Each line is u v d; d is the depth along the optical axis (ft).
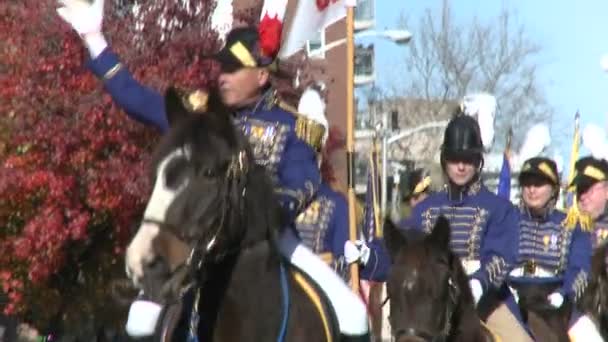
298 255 35.47
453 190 44.88
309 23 51.90
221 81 36.22
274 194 33.88
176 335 33.60
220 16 98.99
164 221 30.32
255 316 33.12
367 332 35.35
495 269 44.09
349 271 46.32
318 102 46.91
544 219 50.26
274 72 37.06
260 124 35.83
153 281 30.07
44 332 81.41
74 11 34.24
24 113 71.26
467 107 49.98
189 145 31.12
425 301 39.17
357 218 51.49
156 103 34.17
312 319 34.17
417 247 40.24
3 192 70.44
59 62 71.41
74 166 71.72
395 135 181.06
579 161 56.65
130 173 72.18
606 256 52.60
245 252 33.24
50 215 71.05
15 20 72.33
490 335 42.34
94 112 71.00
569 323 48.98
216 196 31.24
